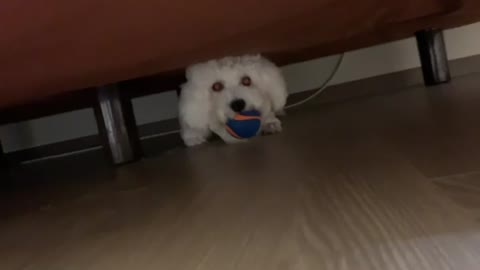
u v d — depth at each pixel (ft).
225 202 2.31
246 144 4.00
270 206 2.09
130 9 2.30
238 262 1.54
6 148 6.73
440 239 1.40
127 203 2.76
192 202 2.44
